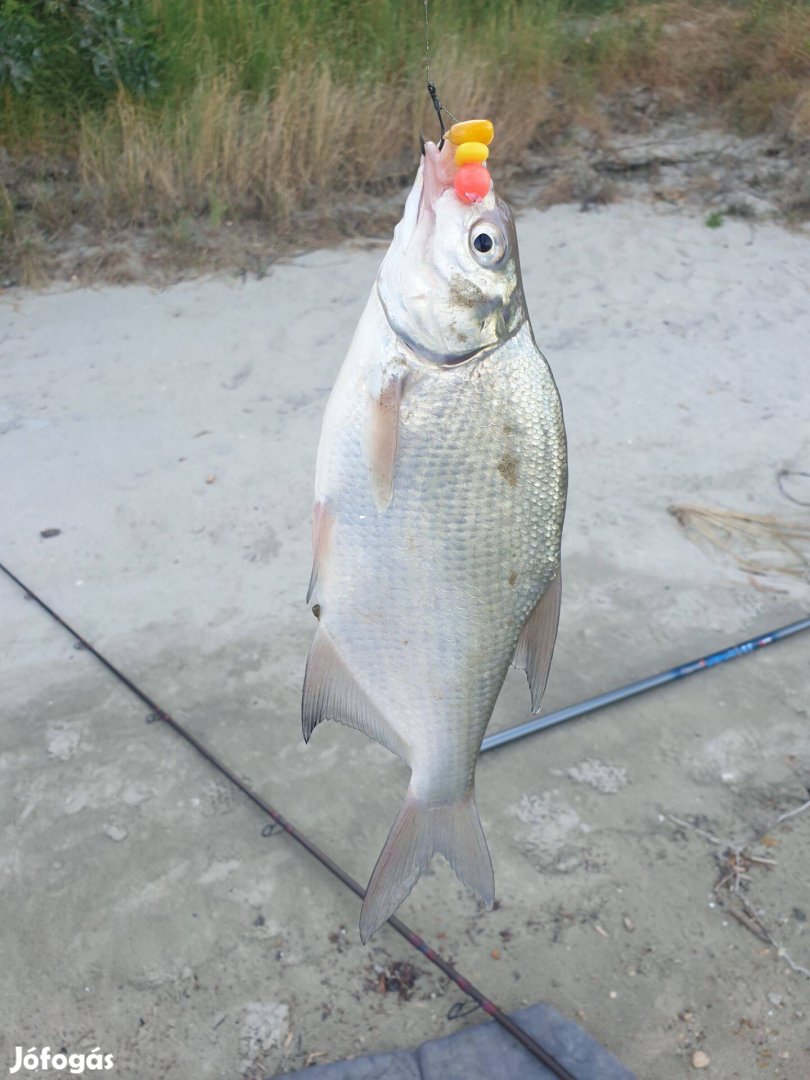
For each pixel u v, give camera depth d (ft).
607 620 2.34
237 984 1.62
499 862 1.81
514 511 1.06
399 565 1.07
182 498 2.64
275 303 3.49
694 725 2.08
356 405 1.06
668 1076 1.53
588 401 3.13
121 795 1.88
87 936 1.66
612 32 4.64
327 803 1.89
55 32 3.81
